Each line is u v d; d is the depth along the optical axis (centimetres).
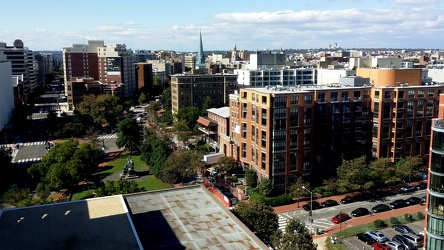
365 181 11888
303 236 7400
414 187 12562
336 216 10375
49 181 12475
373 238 9012
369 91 13525
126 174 14288
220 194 11550
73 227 5838
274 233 7988
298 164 12238
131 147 17488
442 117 7288
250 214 8262
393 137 13575
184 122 19812
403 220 10131
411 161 12875
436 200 7112
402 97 13488
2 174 13275
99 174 14625
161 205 7288
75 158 12425
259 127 12356
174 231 6206
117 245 5256
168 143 16300
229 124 15688
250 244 5791
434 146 7088
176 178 12975
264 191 11762
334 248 8712
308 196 11888
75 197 12044
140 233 6138
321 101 12588
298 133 12112
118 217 6209
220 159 13975
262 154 12312
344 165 12106
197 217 6744
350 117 13138
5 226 5900
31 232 5684
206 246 5734
